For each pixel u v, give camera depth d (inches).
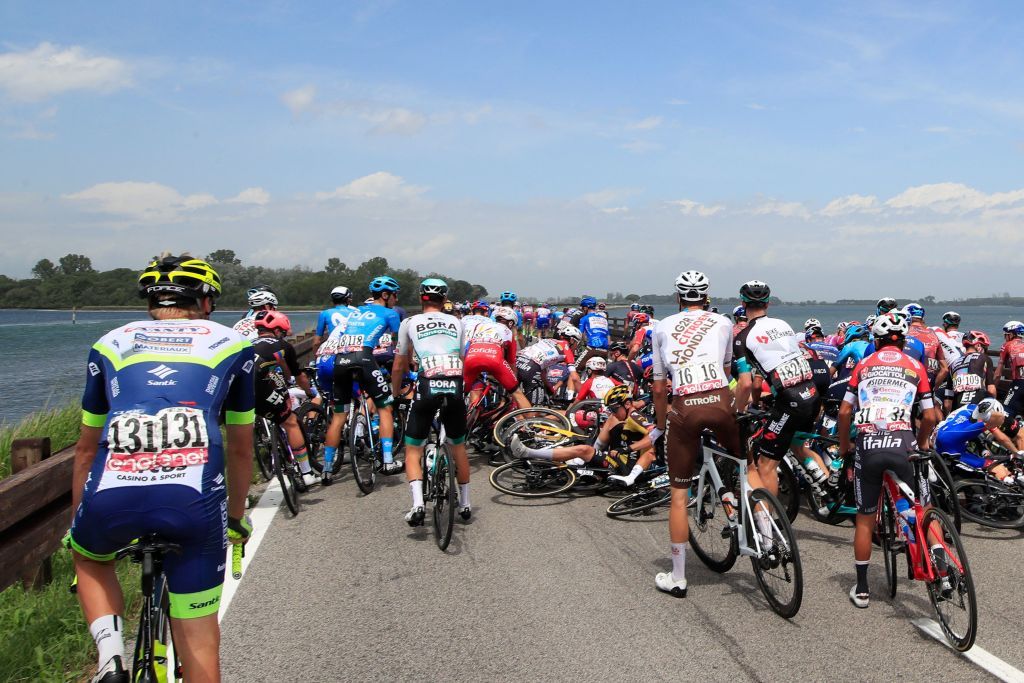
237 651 142.7
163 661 100.0
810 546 210.5
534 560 195.5
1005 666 134.6
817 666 135.5
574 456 262.2
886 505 170.1
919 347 281.4
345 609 162.7
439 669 135.1
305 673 133.9
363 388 268.4
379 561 194.2
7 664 134.6
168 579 96.2
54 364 1042.7
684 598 169.9
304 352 502.3
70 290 4928.6
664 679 131.0
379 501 256.8
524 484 274.1
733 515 177.5
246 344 106.7
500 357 286.5
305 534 217.6
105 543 94.7
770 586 163.6
